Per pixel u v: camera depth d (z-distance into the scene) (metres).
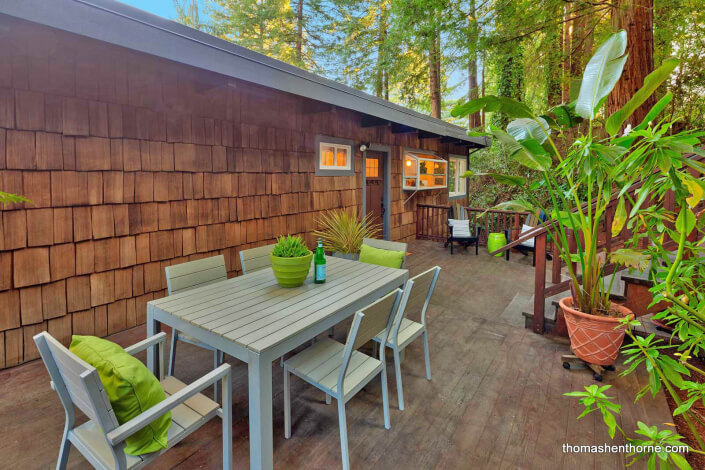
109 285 2.94
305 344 2.90
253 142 4.03
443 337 3.03
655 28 7.09
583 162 2.15
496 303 3.83
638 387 2.31
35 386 2.26
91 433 1.37
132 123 2.98
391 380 2.40
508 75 9.57
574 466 1.69
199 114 3.47
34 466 1.63
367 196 6.04
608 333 2.32
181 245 3.42
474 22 5.57
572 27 7.42
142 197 3.10
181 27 2.27
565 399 2.20
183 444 1.81
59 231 2.63
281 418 2.02
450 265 5.41
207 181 3.60
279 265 2.21
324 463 1.70
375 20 11.02
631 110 1.97
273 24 11.08
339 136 5.25
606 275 3.39
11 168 2.38
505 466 1.69
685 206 1.42
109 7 1.92
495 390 2.29
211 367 2.53
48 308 2.62
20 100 2.39
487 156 10.67
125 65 2.90
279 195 4.39
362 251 3.27
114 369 1.19
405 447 1.80
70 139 2.64
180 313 1.85
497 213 6.99
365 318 1.64
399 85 10.47
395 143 6.55
